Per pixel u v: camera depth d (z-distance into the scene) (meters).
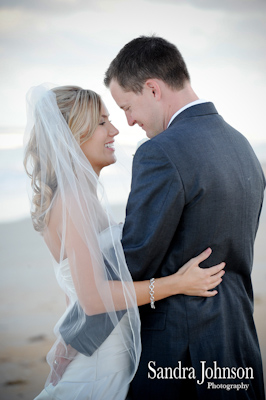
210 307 2.09
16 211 8.01
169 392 2.09
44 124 2.20
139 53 2.21
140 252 2.01
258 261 6.33
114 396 2.16
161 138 2.02
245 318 2.21
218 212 2.02
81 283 2.09
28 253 6.92
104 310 2.08
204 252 2.05
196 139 2.03
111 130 2.43
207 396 2.05
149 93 2.21
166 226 1.98
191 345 2.06
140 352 2.08
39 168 2.23
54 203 2.16
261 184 2.22
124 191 2.81
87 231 2.10
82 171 2.20
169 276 2.06
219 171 2.01
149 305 2.14
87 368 2.20
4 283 6.00
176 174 1.94
